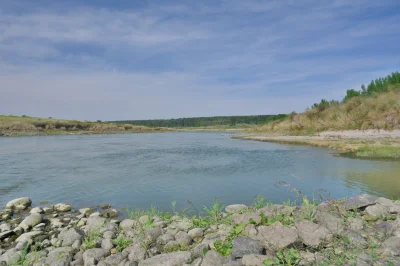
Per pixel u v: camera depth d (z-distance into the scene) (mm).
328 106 48219
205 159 20672
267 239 4488
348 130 34281
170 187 12039
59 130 68500
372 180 11805
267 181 12672
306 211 5559
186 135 66562
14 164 19078
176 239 5250
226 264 3844
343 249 4066
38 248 5977
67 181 13672
